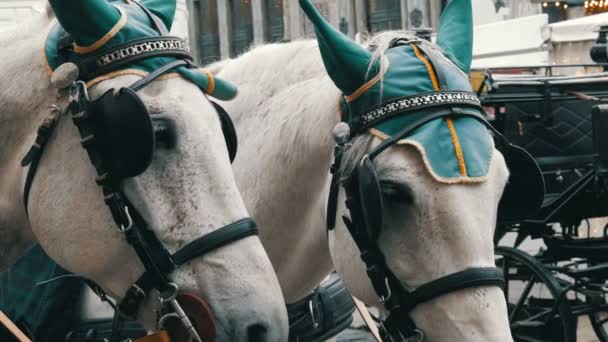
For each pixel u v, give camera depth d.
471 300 3.24
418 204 3.31
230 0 40.72
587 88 7.70
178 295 2.96
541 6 29.83
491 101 7.56
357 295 3.66
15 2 13.27
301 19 36.28
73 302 5.18
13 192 3.25
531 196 3.77
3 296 5.09
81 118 3.00
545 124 7.66
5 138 3.22
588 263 8.13
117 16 3.11
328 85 3.93
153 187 2.98
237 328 2.90
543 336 7.60
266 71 4.24
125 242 3.01
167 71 3.08
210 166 3.00
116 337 4.45
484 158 3.34
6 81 3.23
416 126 3.42
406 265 3.37
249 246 3.00
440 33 3.87
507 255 7.73
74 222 3.05
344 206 3.62
